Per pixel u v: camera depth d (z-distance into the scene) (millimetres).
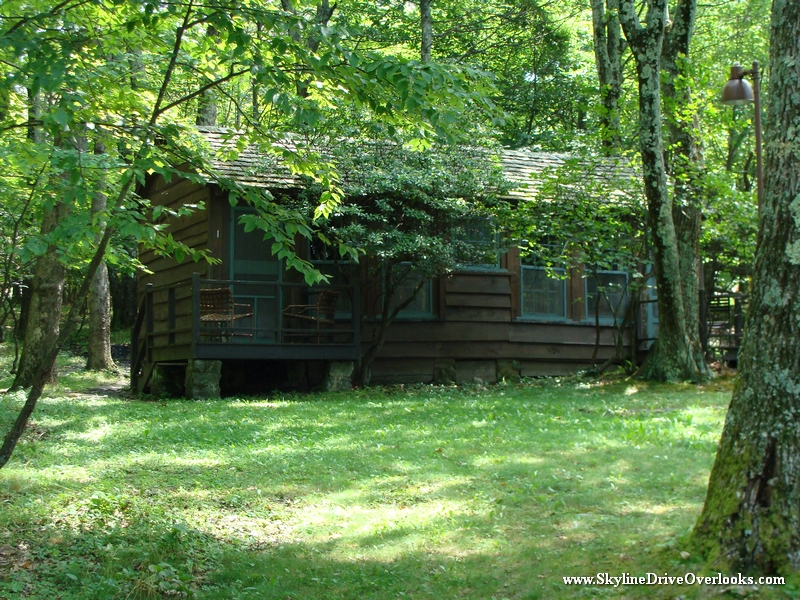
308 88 5379
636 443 8547
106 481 7062
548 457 8023
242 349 13180
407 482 7199
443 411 11297
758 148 10875
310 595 4750
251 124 5855
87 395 14555
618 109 15586
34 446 8383
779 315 4297
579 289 17109
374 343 14930
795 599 3887
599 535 5559
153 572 4789
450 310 16078
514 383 15773
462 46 29469
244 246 14523
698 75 14438
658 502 6379
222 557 5336
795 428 4207
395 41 27703
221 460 8086
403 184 13250
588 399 12344
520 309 16609
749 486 4293
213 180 5484
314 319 13695
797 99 4316
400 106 5098
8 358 22344
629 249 15375
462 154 14109
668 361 13938
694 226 14711
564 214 14648
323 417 10781
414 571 5102
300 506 6559
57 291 14844
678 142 14789
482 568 5098
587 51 32281
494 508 6355
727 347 17016
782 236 4312
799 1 4363
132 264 12102
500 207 14555
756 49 28391
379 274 15398
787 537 4129
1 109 5730
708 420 9852
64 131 5070
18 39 4539
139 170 4754
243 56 5242
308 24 5102
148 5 4859
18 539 5328
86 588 4609
